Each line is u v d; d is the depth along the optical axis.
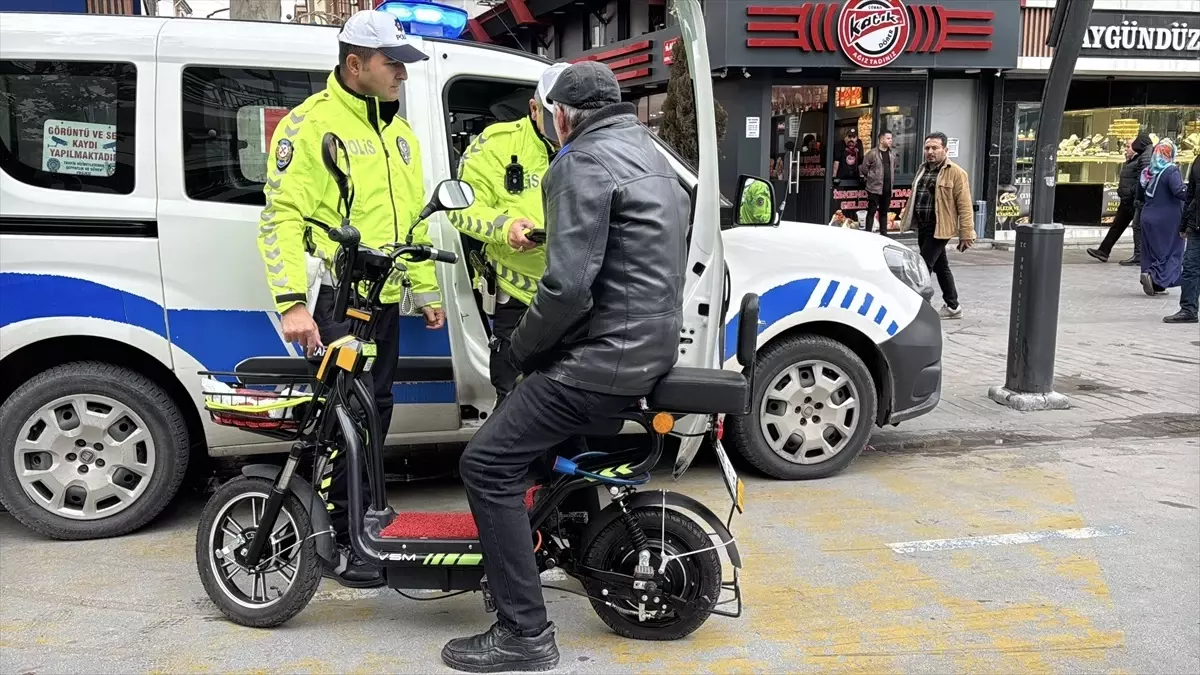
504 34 20.36
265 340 4.07
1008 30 14.84
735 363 4.66
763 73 14.62
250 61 4.01
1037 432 5.92
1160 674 3.09
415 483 4.91
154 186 3.96
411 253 3.27
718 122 10.42
